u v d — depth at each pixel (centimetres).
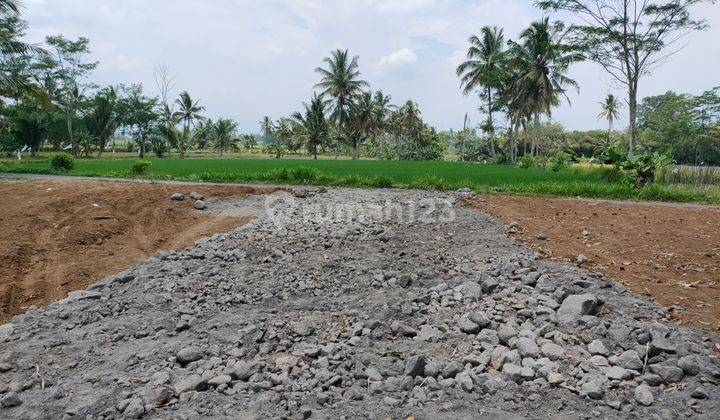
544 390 338
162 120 6462
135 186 1392
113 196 1212
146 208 1133
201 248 773
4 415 313
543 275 560
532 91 4450
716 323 429
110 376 364
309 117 6412
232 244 788
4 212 1026
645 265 611
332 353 401
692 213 1002
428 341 428
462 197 1235
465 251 712
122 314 509
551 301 487
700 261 623
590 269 597
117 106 5888
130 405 314
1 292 656
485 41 4984
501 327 446
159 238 931
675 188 1534
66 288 678
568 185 1509
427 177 1658
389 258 680
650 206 1117
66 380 360
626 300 481
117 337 441
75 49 4875
